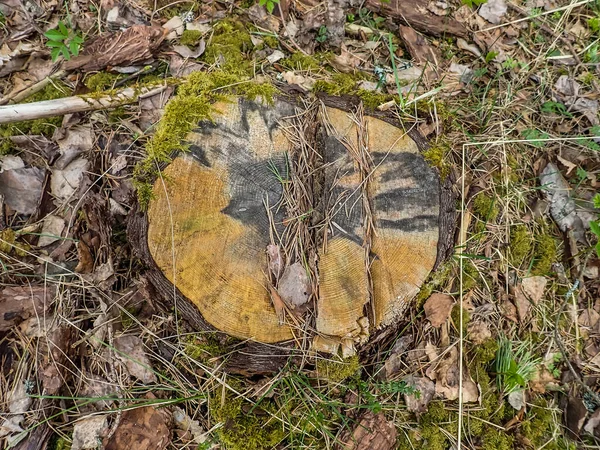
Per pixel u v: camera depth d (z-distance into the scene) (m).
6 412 0.48
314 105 0.50
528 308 0.59
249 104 0.48
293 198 0.46
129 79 0.58
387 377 0.52
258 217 0.46
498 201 0.59
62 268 0.51
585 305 0.62
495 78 0.66
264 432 0.49
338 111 0.49
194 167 0.45
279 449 0.50
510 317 0.58
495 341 0.56
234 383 0.49
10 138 0.56
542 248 0.61
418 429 0.52
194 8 0.63
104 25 0.62
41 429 0.48
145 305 0.51
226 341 0.46
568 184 0.64
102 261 0.52
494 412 0.54
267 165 0.47
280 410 0.49
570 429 0.56
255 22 0.63
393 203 0.48
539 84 0.68
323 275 0.46
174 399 0.48
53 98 0.58
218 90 0.48
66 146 0.55
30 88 0.58
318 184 0.47
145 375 0.49
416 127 0.51
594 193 0.65
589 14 0.73
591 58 0.70
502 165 0.61
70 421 0.49
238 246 0.45
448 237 0.50
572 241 0.63
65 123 0.56
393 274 0.47
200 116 0.46
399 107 0.52
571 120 0.67
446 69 0.66
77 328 0.50
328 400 0.50
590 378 0.59
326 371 0.48
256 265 0.45
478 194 0.58
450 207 0.50
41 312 0.50
